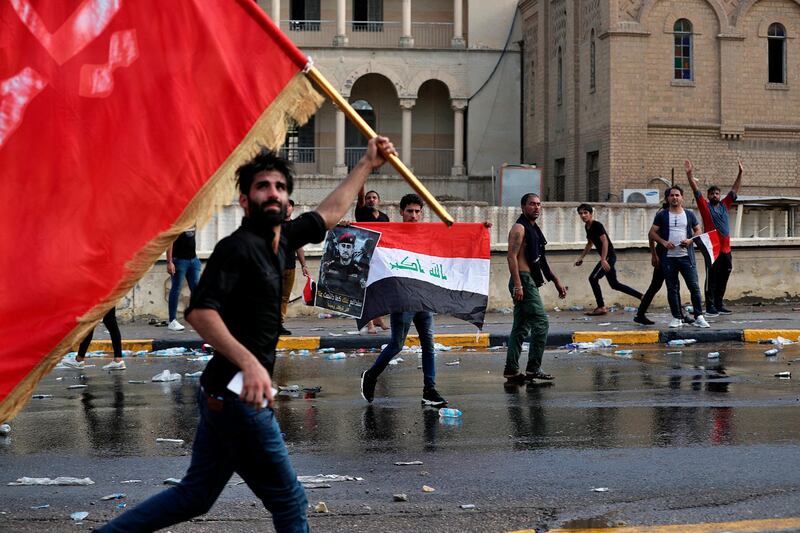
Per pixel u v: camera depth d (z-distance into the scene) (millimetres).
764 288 21109
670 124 35562
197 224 4793
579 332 15680
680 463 7430
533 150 44750
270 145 4879
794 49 36312
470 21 46844
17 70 4613
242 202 4441
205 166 4809
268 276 4336
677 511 6156
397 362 13570
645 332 15719
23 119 4609
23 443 8445
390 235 10102
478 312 10102
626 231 30188
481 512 6211
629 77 35406
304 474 7242
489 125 46844
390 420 9289
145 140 4746
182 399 10641
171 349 14930
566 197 39750
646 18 35469
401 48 46406
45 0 4660
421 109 49219
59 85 4652
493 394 10750
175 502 4359
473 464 7488
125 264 4648
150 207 4727
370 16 49219
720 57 35906
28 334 4492
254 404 4125
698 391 10781
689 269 16391
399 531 5836
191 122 4812
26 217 4562
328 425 9070
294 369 12945
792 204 30562
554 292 20312
